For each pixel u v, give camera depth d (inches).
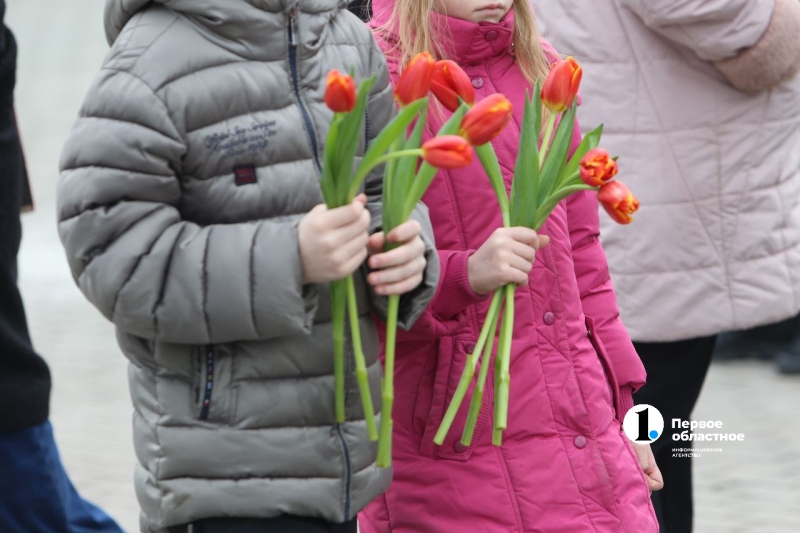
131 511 317.1
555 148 162.4
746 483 331.0
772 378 421.4
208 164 149.0
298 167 152.8
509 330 162.4
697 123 256.8
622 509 183.9
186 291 144.3
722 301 259.3
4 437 183.8
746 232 259.1
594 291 197.5
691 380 265.3
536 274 183.5
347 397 157.2
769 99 258.8
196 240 145.9
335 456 155.1
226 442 150.4
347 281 147.6
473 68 187.9
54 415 390.3
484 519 179.3
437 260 157.8
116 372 435.8
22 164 209.9
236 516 152.0
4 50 182.1
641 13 250.5
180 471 151.3
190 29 148.9
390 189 149.4
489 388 179.9
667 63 256.2
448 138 136.4
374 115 168.7
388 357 151.1
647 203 258.2
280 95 152.2
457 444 179.6
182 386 151.6
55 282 561.0
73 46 1158.3
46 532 189.5
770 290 260.8
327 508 154.3
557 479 180.4
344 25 165.5
